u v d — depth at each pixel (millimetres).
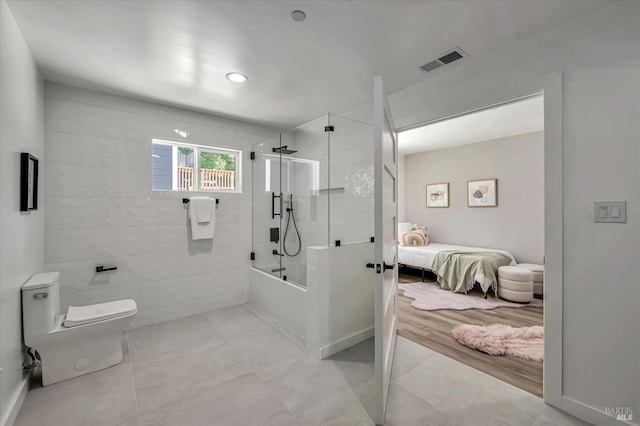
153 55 2062
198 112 3281
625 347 1517
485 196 5230
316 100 2922
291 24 1718
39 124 2268
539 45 1806
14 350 1683
